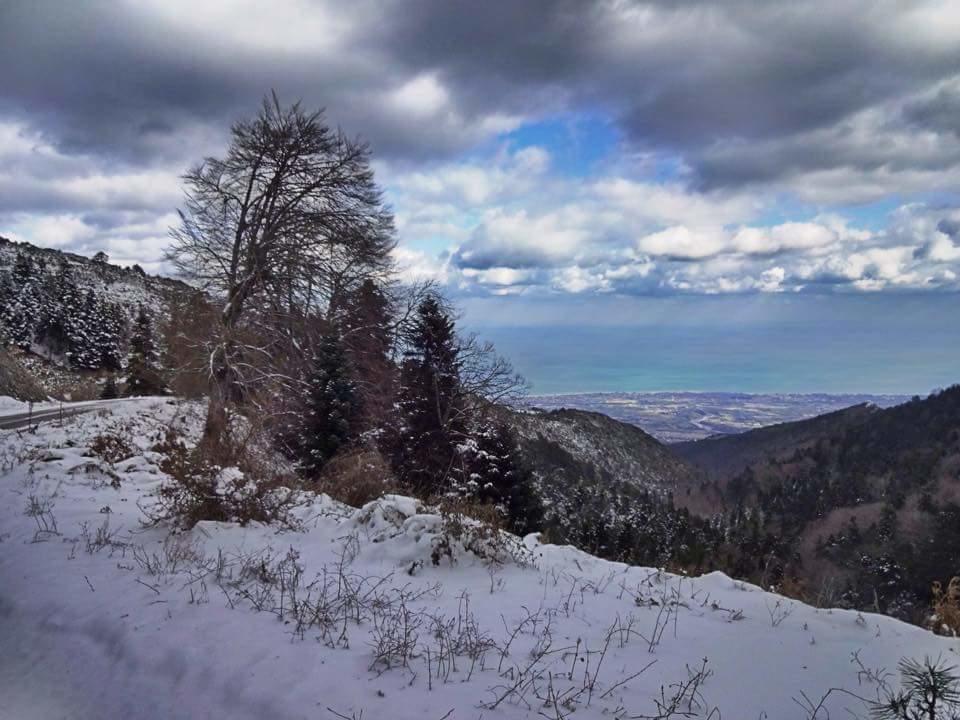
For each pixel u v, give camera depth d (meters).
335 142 23.84
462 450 18.83
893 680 4.32
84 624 4.55
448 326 23.03
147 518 7.77
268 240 22.33
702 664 4.48
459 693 3.70
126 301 70.44
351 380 19.45
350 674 3.83
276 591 5.33
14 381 26.48
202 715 3.46
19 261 62.94
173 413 20.50
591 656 4.50
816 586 7.77
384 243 26.25
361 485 11.48
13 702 3.81
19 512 7.52
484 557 6.97
